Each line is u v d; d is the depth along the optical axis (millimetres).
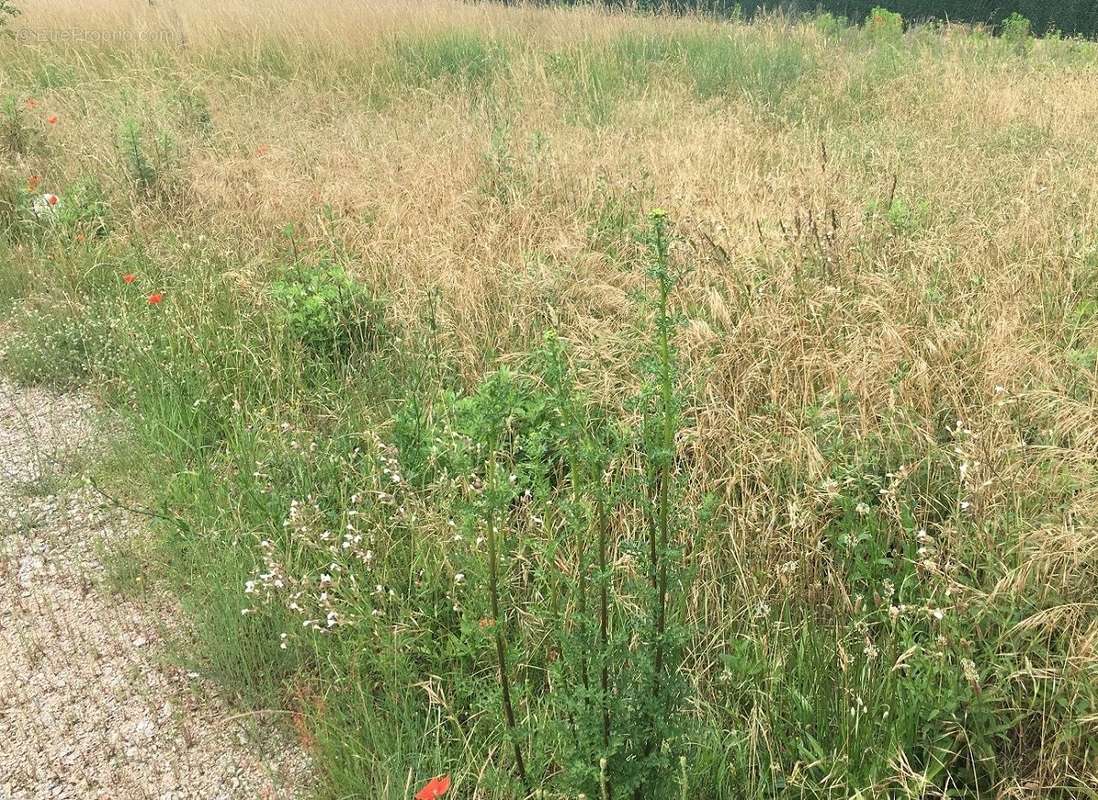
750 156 7363
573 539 3199
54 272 6051
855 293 4496
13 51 11055
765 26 13828
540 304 4910
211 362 4684
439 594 3248
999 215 5496
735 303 4492
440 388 4344
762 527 3271
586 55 11531
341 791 2609
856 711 2539
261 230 6215
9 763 2797
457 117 8695
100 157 7375
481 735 2740
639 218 5938
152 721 2934
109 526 3869
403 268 5391
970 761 2514
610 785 2230
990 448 3244
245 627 3188
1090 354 3922
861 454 3441
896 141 7738
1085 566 2861
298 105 9562
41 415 4750
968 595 2811
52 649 3232
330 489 3756
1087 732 2463
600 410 3932
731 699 2787
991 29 16297
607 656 2240
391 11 12883
